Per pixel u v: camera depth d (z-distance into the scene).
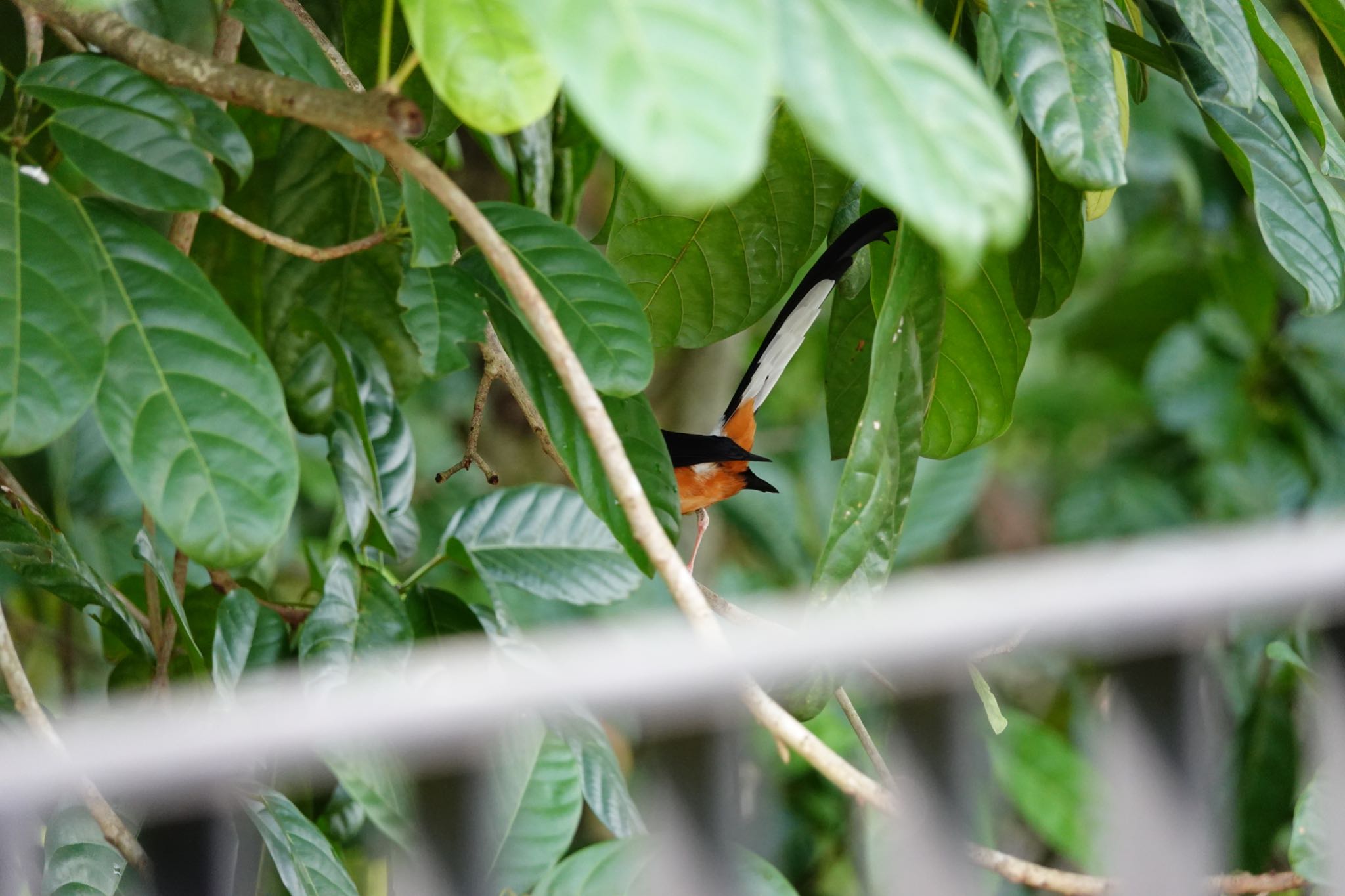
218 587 4.99
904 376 3.71
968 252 1.95
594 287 3.70
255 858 3.86
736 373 9.63
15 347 2.84
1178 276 10.57
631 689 2.45
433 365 3.61
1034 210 4.45
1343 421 9.07
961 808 2.57
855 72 2.00
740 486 6.89
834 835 6.07
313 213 5.20
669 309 4.69
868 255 4.79
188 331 3.13
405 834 3.37
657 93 1.75
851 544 3.48
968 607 2.44
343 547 4.22
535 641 4.40
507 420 10.03
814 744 2.49
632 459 3.74
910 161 1.96
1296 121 6.63
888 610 2.48
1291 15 8.42
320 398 5.05
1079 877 3.68
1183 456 10.30
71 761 2.49
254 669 4.41
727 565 8.24
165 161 3.12
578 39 1.78
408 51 4.59
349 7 4.58
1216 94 4.00
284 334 5.14
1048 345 12.34
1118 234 9.47
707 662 2.44
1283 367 9.47
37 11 3.23
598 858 3.98
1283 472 9.23
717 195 1.71
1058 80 3.27
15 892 2.58
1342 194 6.33
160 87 3.20
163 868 2.66
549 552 5.21
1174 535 9.46
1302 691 4.62
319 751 2.90
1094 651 2.48
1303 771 4.83
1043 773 5.41
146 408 3.03
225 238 5.74
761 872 3.53
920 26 2.08
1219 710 2.55
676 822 2.53
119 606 4.55
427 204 3.35
